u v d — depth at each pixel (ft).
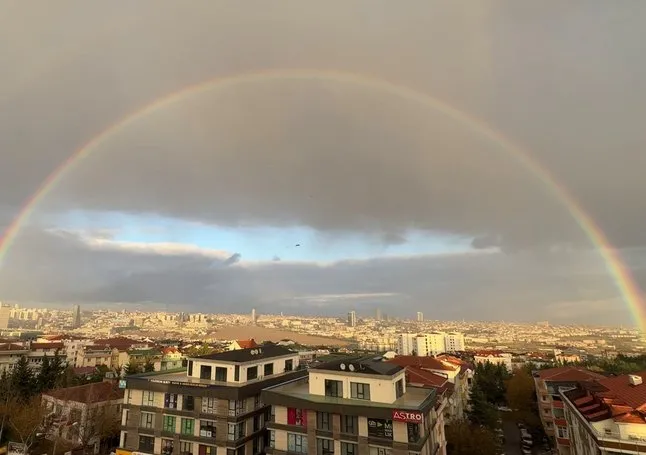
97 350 558.97
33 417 230.07
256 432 199.31
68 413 248.32
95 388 274.57
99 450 243.19
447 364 337.72
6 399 264.11
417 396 182.39
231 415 188.75
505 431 321.93
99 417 239.50
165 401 203.82
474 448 221.25
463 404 352.69
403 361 334.85
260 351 242.99
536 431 311.47
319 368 182.80
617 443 129.18
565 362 559.38
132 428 205.67
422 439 157.17
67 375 325.42
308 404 169.89
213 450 186.91
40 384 311.68
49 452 220.84
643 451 124.77
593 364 489.67
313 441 166.30
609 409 142.82
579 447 169.27
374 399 170.19
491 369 422.41
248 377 211.61
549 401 281.54
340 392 176.96
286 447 172.35
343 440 161.79
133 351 574.56
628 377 173.99
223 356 221.05
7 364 438.81
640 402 136.46
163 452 195.62
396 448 152.76
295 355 256.32
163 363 331.16
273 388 195.52
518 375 364.17
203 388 195.00
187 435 193.26
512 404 339.36
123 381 214.69
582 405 164.04
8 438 237.04
